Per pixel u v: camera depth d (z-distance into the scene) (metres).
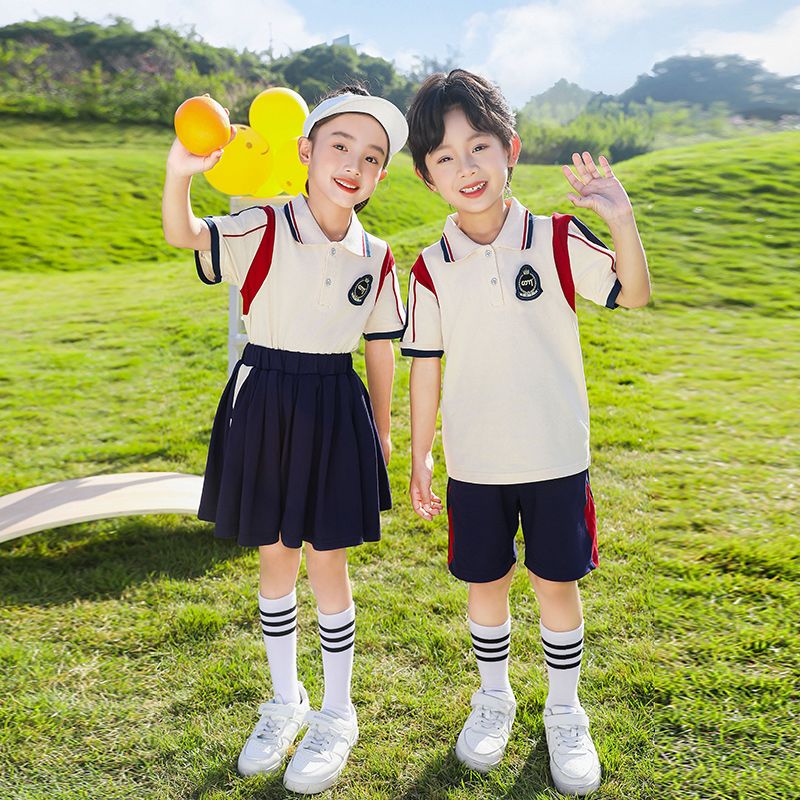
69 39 37.34
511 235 1.95
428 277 2.04
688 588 2.90
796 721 2.16
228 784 1.99
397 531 3.49
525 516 2.03
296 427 1.98
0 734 2.16
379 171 2.03
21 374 6.89
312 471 2.00
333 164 1.96
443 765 2.04
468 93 1.91
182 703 2.30
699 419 5.06
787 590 2.87
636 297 1.89
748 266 9.91
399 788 1.97
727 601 2.81
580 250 1.93
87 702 2.31
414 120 1.95
